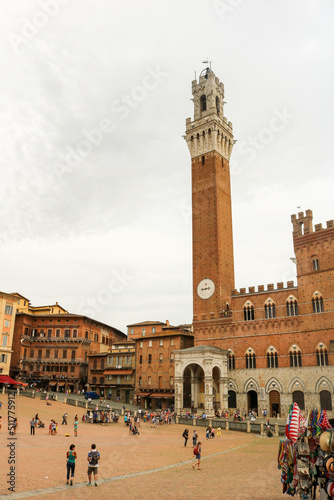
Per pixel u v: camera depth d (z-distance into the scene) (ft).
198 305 325.83
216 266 324.80
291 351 267.39
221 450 160.45
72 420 234.17
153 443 173.06
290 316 272.72
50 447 140.46
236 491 90.53
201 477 106.52
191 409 287.07
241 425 224.53
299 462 72.59
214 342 306.76
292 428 74.08
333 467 65.10
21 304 425.69
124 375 363.35
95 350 418.92
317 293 262.47
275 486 95.86
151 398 334.44
